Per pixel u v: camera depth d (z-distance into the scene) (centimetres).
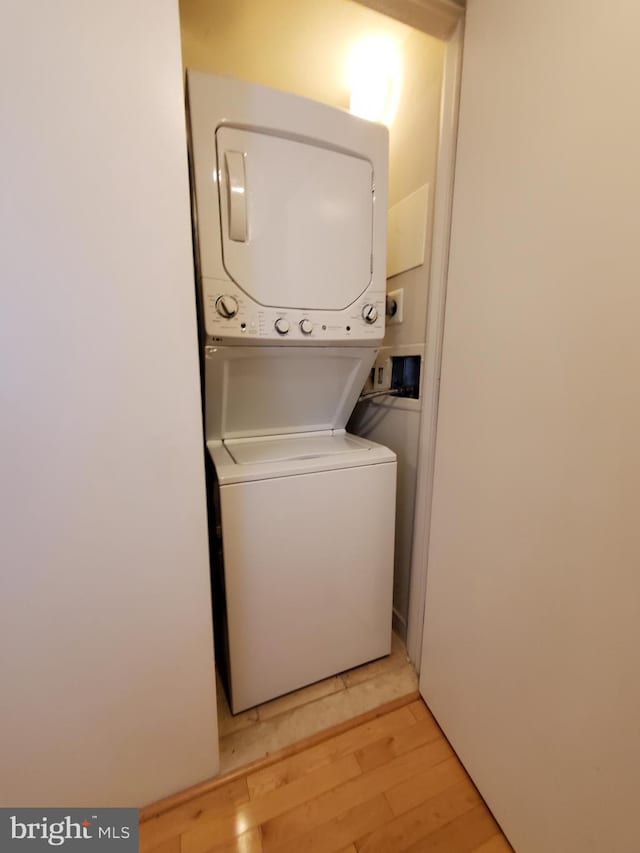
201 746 102
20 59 59
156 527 83
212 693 100
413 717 128
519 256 82
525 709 86
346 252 119
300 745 116
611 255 62
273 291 109
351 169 116
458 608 110
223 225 101
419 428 138
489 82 89
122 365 74
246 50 141
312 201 111
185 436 82
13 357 66
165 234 72
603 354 65
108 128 65
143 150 68
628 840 64
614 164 61
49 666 79
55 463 72
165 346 76
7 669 76
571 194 69
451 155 108
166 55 67
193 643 94
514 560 87
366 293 124
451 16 100
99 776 90
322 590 129
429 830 97
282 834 96
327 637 134
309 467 117
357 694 135
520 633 87
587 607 70
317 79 157
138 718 92
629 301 60
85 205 66
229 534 110
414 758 114
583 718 72
